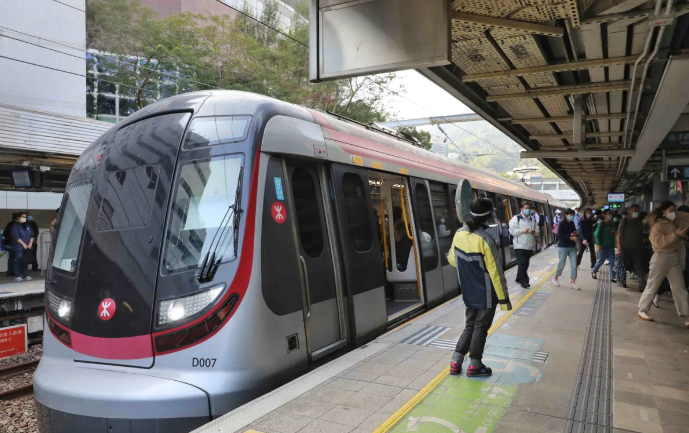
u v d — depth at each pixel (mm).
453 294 9430
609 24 5637
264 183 4648
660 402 4234
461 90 8586
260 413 3873
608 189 36219
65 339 4664
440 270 8883
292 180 5168
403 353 5492
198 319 4164
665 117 9297
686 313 7000
